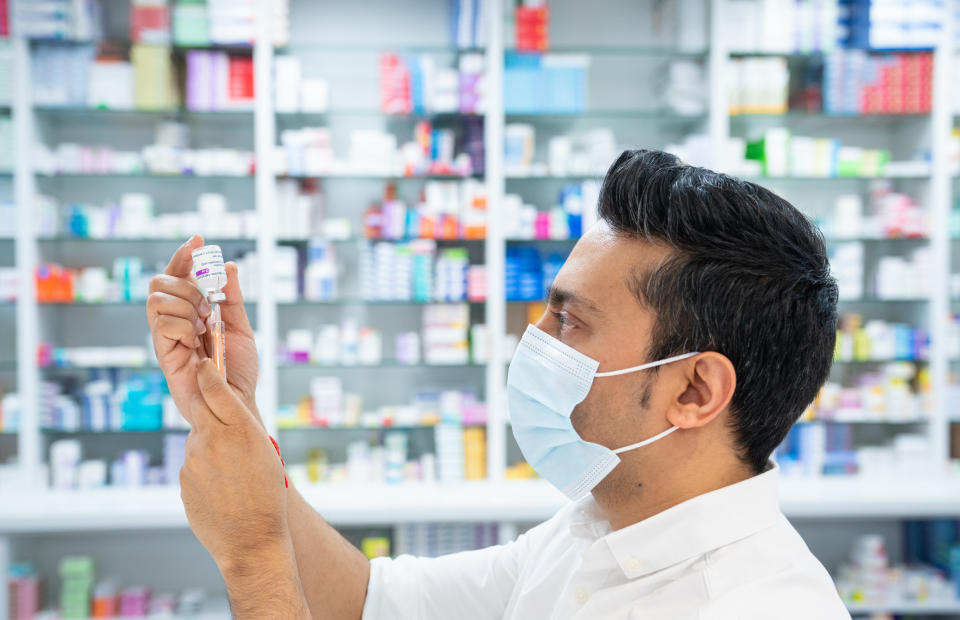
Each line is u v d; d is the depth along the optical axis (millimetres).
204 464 542
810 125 3137
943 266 2863
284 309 3082
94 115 2879
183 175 2830
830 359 652
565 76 2889
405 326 3133
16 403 2789
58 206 2973
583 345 668
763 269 608
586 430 678
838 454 2939
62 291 2771
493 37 2791
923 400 2910
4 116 2816
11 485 2732
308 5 3066
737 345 610
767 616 565
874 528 3205
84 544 3012
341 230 2889
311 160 2812
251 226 2795
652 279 625
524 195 3096
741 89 2891
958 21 2883
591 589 661
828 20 2857
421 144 2869
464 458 2898
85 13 2730
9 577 2617
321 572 786
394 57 2834
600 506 728
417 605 824
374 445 3064
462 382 3150
